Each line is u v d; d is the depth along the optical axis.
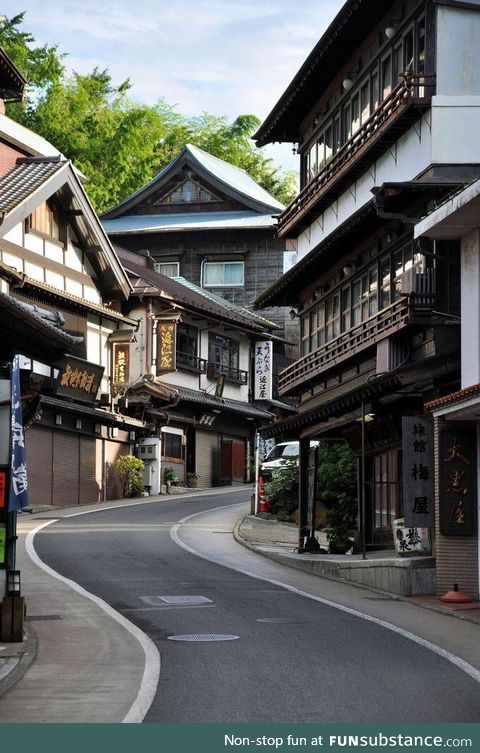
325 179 31.80
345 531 28.20
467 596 19.66
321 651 13.59
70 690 11.37
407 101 25.47
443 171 24.88
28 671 12.48
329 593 20.70
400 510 26.53
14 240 39.88
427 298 23.81
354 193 30.78
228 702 10.51
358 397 25.03
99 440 44.91
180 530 32.75
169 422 51.38
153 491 48.25
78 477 42.97
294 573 24.45
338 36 29.75
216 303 58.97
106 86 67.75
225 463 56.34
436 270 23.91
